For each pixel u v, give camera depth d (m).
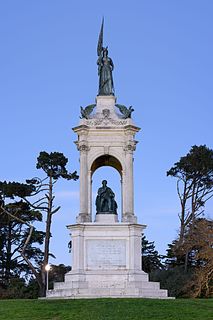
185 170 124.06
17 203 117.00
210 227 98.00
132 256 59.06
